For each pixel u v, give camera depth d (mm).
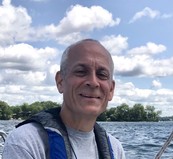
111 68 652
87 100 621
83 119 631
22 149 573
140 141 6500
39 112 650
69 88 626
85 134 646
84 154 638
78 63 625
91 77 624
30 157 573
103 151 671
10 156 569
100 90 630
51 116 632
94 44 642
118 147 742
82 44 638
